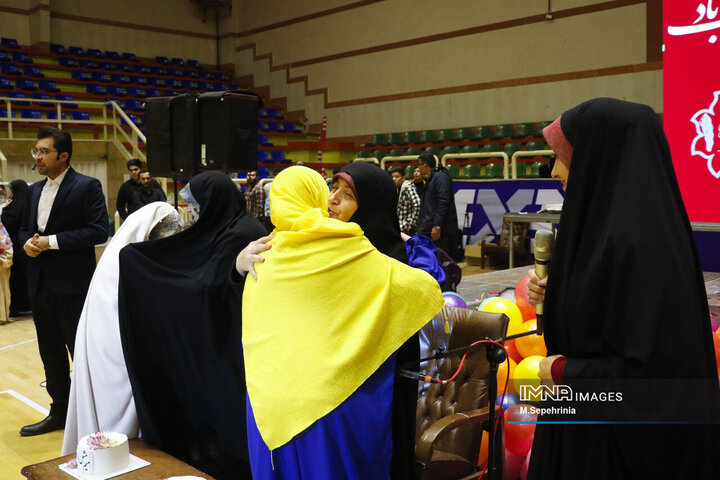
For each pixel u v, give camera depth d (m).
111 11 17.12
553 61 12.67
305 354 1.75
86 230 3.70
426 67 14.61
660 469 1.27
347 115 16.22
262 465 1.83
